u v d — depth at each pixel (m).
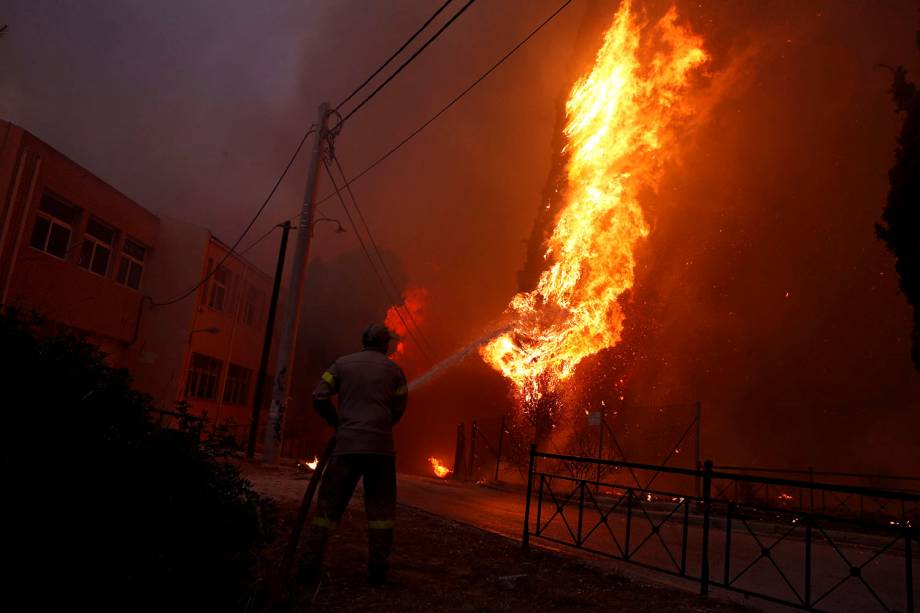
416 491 12.34
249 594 3.51
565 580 4.87
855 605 5.22
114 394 3.16
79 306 21.00
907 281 12.50
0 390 2.77
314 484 3.98
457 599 4.05
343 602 3.78
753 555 7.44
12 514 2.60
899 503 14.98
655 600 4.50
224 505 3.45
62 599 2.63
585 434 17.41
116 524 2.85
